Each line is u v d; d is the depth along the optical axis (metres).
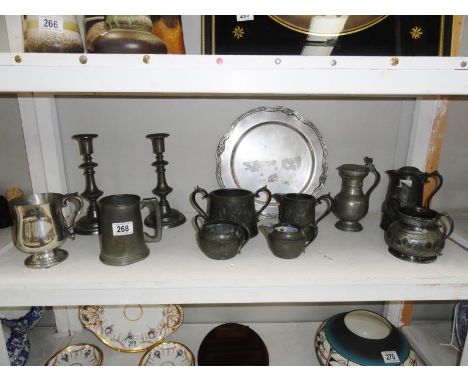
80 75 0.52
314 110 0.91
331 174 0.96
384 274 0.64
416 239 0.66
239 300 0.63
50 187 0.90
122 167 0.93
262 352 0.92
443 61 0.54
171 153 0.93
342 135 0.93
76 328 1.04
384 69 0.54
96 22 0.60
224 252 0.68
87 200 0.86
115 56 0.52
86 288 0.62
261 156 0.90
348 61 0.53
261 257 0.71
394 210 0.79
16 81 0.52
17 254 0.72
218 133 0.92
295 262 0.68
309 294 0.64
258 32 0.69
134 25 0.57
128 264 0.67
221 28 0.69
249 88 0.54
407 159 0.95
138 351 0.96
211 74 0.53
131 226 0.67
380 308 1.09
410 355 0.81
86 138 0.79
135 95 0.88
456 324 0.94
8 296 0.61
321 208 0.98
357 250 0.74
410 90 0.55
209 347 0.93
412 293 0.64
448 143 0.94
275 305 1.10
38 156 0.88
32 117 0.85
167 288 0.62
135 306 0.98
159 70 0.53
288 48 0.68
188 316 1.09
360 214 0.82
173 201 0.96
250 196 0.78
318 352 0.87
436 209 0.99
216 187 0.96
